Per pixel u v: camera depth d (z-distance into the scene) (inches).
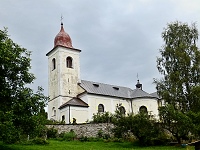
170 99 1510.8
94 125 1437.0
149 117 1305.4
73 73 2273.6
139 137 1252.5
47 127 1397.6
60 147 1055.6
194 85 1546.5
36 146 1059.3
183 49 1625.2
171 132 1264.8
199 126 1224.2
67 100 2170.3
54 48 2314.2
